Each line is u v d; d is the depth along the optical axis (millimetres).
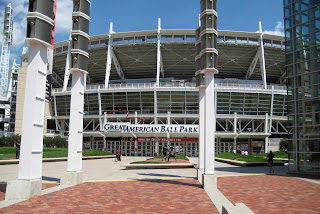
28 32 9383
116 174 17594
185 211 7652
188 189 11430
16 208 7504
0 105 82125
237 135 50062
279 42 54125
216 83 53188
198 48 15680
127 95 50312
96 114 52625
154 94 49188
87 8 13031
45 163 26641
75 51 12523
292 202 8992
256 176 16828
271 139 56469
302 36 19047
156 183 13133
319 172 16953
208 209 7898
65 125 58719
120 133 48812
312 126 17766
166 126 47156
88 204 8305
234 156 34188
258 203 8805
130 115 50875
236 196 10023
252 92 49406
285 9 20375
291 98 19344
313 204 8680
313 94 17984
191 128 46688
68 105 54500
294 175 17625
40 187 9414
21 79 58156
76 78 12711
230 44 51750
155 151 50188
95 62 57969
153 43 52000
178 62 56250
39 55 9484
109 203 8531
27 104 9227
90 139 54156
